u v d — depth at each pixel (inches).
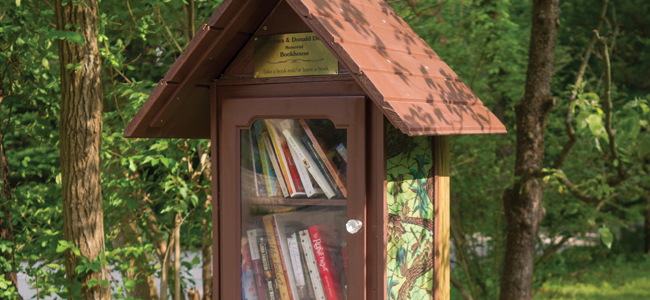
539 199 160.7
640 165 147.6
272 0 69.0
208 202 147.9
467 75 206.2
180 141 134.6
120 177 141.2
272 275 73.7
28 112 157.2
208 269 166.1
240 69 73.7
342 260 69.4
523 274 161.5
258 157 73.7
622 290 285.4
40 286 125.7
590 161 214.2
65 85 101.8
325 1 67.6
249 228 74.5
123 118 135.3
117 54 141.3
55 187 135.4
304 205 71.6
